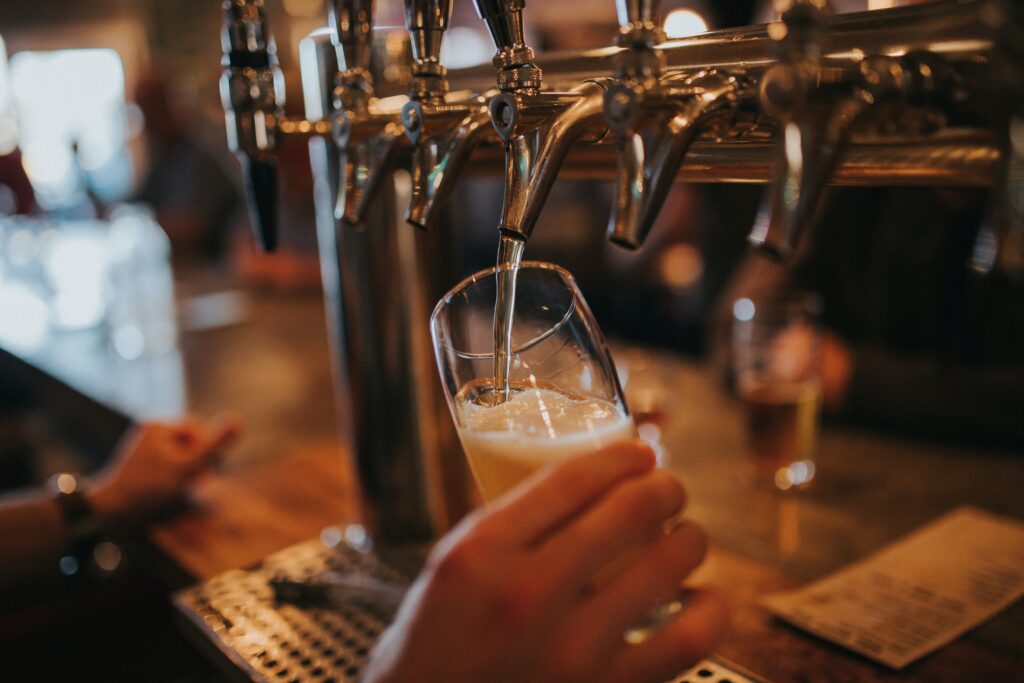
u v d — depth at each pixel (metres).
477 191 3.42
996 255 0.37
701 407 1.26
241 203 3.66
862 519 0.87
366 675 0.39
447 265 0.85
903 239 1.65
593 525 0.37
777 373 0.96
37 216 4.60
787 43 0.36
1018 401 1.25
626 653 0.40
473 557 0.36
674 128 0.41
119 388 1.52
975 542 0.78
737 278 1.74
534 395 0.52
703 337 2.46
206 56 4.09
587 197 3.36
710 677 0.60
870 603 0.69
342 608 0.74
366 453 0.86
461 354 0.53
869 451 1.06
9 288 2.70
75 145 4.73
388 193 0.79
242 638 0.70
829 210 1.71
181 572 0.88
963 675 0.59
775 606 0.69
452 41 3.46
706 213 2.20
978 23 0.40
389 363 0.82
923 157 0.44
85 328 2.02
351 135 0.58
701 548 0.42
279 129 0.67
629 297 3.14
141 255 1.93
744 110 0.44
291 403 1.40
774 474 0.97
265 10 0.65
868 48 0.44
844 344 1.43
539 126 0.45
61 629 1.09
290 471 1.11
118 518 0.98
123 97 5.95
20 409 2.05
